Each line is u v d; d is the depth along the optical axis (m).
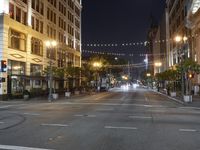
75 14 80.56
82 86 79.56
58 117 19.20
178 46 67.94
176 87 60.50
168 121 17.41
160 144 10.86
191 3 52.94
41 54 53.62
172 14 82.88
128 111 23.59
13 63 43.44
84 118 18.66
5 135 12.56
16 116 20.03
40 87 52.78
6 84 41.09
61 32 67.25
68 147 10.30
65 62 68.69
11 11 43.38
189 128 14.70
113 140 11.56
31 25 49.41
